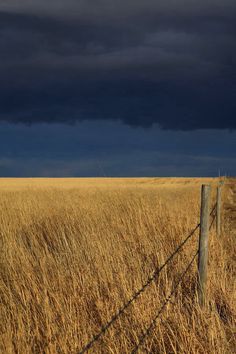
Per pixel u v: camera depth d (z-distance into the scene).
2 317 5.62
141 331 5.41
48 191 18.09
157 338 5.35
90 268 7.20
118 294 6.13
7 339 4.90
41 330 5.40
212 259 8.06
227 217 17.88
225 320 6.13
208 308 6.02
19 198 15.21
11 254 7.94
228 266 8.70
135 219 10.39
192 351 4.98
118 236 9.16
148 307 5.79
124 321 5.60
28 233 10.50
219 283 6.90
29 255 8.05
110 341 5.05
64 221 11.54
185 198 17.98
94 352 4.93
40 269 7.14
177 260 7.76
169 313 5.77
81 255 7.97
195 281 7.04
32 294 6.36
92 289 6.31
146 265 7.49
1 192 19.22
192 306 6.14
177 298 6.33
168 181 77.38
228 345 5.21
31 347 5.07
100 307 5.78
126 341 5.12
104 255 7.65
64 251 8.64
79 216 11.78
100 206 12.89
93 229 9.73
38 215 12.84
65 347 4.85
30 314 5.63
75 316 5.46
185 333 5.19
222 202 23.75
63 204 14.16
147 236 9.30
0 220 11.48
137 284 6.42
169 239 8.97
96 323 5.65
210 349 5.03
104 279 6.56
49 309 5.60
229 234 12.41
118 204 12.87
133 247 8.62
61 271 6.91
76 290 6.28
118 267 6.97
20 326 5.22
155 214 10.73
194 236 8.76
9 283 6.93
